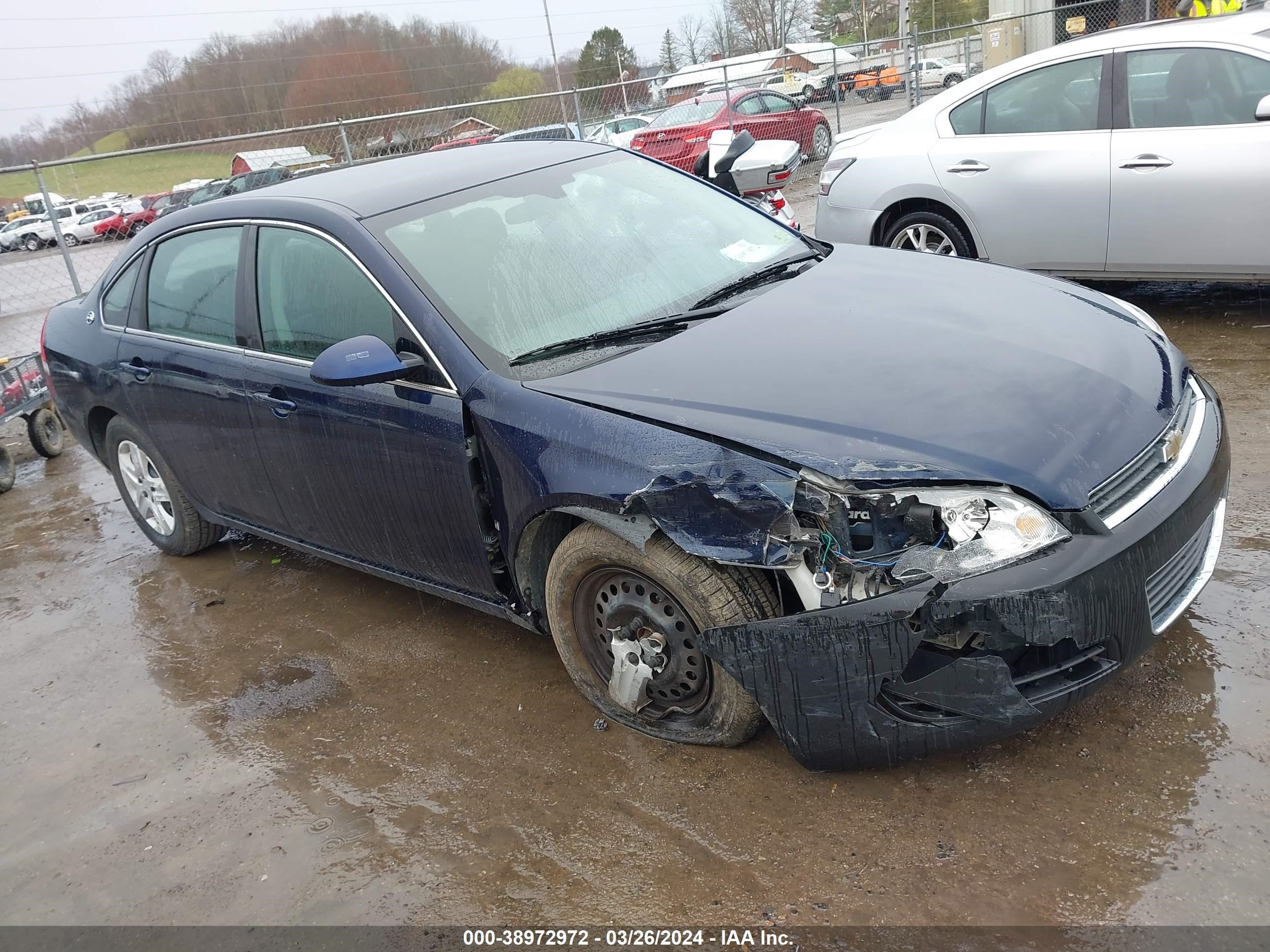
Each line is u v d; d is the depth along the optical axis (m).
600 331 3.18
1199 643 2.99
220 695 3.73
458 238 3.41
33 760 3.53
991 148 5.91
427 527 3.33
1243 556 3.40
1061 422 2.51
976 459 2.37
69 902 2.80
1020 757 2.67
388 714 3.42
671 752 2.93
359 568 3.89
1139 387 2.74
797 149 5.11
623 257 3.53
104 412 4.79
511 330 3.14
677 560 2.61
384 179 3.78
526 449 2.85
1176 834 2.35
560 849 2.65
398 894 2.60
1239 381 4.82
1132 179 5.42
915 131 6.28
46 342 4.96
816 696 2.46
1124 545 2.38
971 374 2.67
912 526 2.38
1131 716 2.74
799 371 2.75
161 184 15.27
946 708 2.39
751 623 2.50
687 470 2.52
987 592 2.29
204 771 3.29
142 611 4.53
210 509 4.51
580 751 3.03
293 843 2.87
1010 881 2.30
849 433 2.47
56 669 4.14
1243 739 2.59
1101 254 5.66
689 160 15.93
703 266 3.59
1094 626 2.34
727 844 2.56
